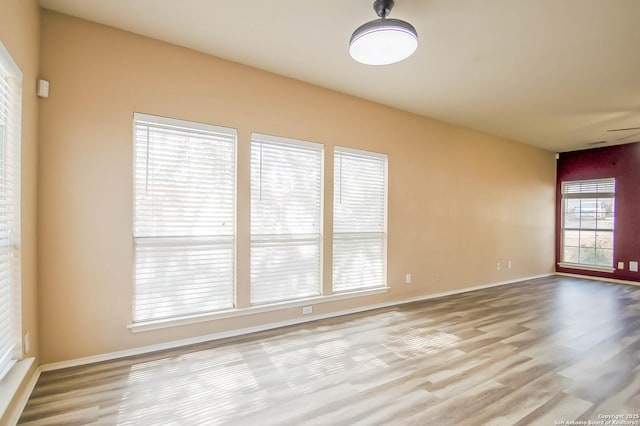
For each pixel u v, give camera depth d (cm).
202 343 290
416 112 446
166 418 184
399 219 434
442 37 261
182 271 286
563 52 282
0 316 176
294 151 349
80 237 244
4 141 183
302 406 197
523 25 243
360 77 340
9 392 169
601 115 445
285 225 342
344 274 387
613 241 609
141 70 267
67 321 240
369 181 409
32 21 214
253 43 277
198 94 291
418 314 386
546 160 662
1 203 180
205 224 296
